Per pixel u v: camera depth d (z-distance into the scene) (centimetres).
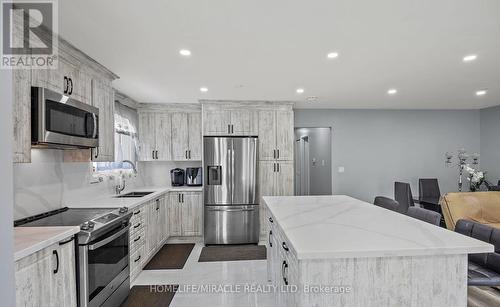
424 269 134
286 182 468
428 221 223
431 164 576
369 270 132
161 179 511
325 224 180
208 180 440
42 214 241
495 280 198
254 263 358
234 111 460
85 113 242
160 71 303
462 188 582
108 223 221
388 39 227
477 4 176
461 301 136
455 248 133
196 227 458
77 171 299
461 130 582
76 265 191
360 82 356
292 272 146
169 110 478
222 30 209
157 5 173
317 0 170
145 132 473
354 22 198
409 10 183
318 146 598
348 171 563
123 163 419
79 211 258
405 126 571
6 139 89
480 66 296
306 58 268
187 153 479
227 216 440
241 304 254
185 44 233
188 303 257
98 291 210
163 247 429
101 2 169
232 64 283
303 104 507
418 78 339
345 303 131
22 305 139
